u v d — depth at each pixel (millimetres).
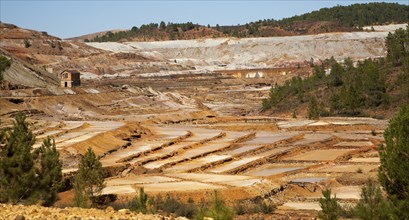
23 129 42000
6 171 39156
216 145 107875
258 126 134875
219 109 190000
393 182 35438
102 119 143750
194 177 75250
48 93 162250
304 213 56281
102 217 26062
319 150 102688
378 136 116312
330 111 155625
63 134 106562
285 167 87938
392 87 158125
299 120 146250
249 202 61688
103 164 82500
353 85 159625
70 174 65125
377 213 35156
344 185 73062
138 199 46531
